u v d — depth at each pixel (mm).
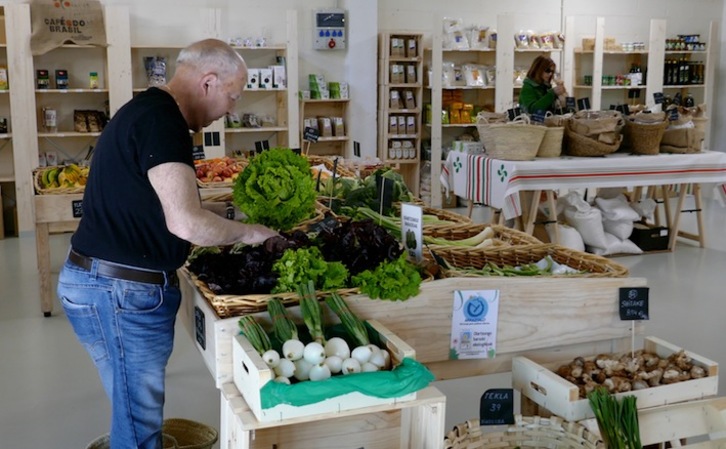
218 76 2420
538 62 7699
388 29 9891
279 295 2486
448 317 2678
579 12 10797
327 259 2736
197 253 2967
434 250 3328
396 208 4352
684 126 7074
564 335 2838
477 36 9859
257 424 2070
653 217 8688
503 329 2756
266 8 9258
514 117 6934
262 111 9461
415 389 2160
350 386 2090
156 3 8789
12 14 7902
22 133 8125
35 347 4953
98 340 2457
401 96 9734
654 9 11242
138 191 2332
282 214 2953
